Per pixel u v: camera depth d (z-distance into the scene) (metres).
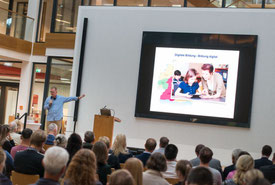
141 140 11.30
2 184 3.64
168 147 5.72
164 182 4.16
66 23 14.52
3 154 3.63
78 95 11.95
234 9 10.93
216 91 10.69
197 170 2.64
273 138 10.35
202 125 10.84
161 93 11.10
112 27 11.96
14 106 17.73
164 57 11.17
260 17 10.72
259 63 10.59
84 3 13.19
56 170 3.12
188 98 10.87
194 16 11.23
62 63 14.53
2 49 15.09
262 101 10.49
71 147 5.51
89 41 12.12
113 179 2.55
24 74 16.14
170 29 11.41
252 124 10.51
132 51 11.71
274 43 10.55
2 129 6.21
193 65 10.92
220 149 10.66
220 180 5.09
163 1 11.95
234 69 10.63
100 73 11.93
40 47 15.90
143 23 11.68
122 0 12.48
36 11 16.33
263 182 2.40
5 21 14.99
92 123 11.84
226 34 10.79
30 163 4.86
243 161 4.67
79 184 3.22
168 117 10.99
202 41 10.95
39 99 16.11
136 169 3.81
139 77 11.31
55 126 7.48
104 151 4.84
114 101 11.70
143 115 11.20
